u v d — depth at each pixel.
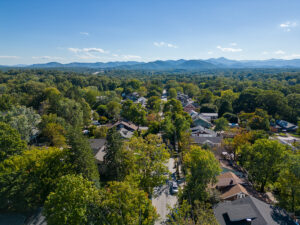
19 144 29.34
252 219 22.14
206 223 20.08
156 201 29.59
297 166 24.86
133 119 70.38
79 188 16.31
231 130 57.88
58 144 44.06
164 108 86.25
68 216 15.30
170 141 53.78
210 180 28.77
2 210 23.03
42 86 104.81
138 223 16.97
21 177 22.06
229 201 26.39
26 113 47.25
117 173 31.34
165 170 28.38
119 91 144.62
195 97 144.25
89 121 66.31
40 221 22.92
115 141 30.78
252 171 32.50
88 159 26.05
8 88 113.31
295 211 26.09
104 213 16.95
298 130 64.88
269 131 64.06
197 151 28.48
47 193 24.83
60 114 56.66
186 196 26.50
